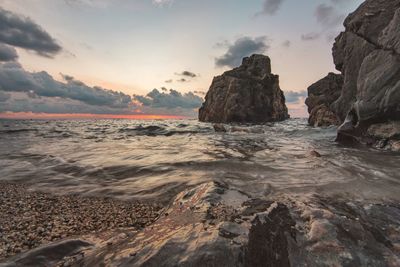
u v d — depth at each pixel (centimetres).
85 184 829
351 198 604
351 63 2283
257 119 5888
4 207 634
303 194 643
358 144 1573
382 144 1400
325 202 559
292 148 1528
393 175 826
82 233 495
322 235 364
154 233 373
